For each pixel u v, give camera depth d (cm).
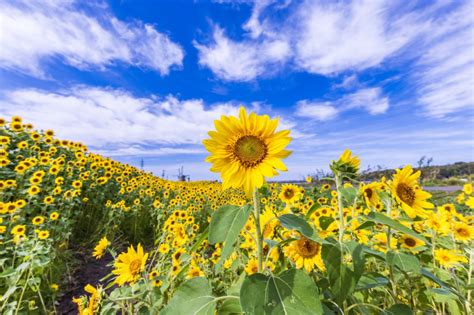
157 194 1260
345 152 213
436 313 247
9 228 518
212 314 143
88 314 251
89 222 799
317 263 247
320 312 124
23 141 877
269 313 124
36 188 627
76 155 997
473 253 275
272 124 179
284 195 505
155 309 245
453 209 395
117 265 273
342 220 204
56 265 496
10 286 347
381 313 174
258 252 167
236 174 176
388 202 225
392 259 185
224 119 183
